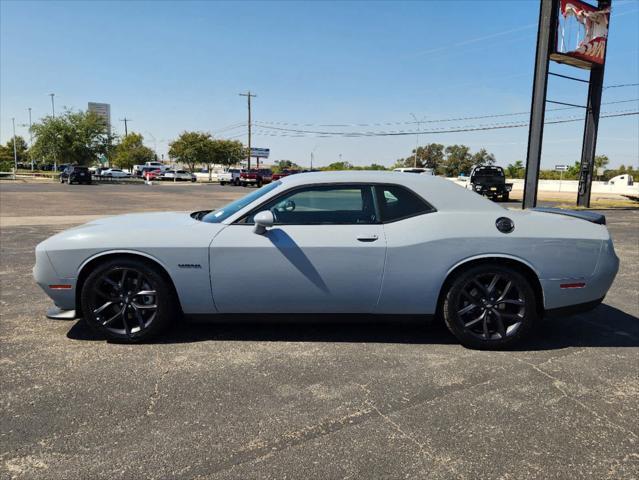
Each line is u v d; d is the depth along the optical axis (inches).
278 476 87.7
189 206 751.7
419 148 3538.4
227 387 123.0
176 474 88.0
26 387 121.9
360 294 146.7
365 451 96.0
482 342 149.1
